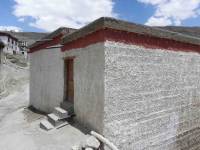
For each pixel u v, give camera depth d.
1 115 12.32
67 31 9.10
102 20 6.25
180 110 8.63
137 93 7.11
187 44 8.91
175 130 8.41
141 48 7.21
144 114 7.31
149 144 7.44
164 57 7.96
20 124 9.45
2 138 7.74
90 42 7.16
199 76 9.58
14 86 22.30
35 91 12.59
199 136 9.62
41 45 11.58
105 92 6.38
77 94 7.97
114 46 6.57
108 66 6.44
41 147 6.52
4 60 27.36
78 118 7.87
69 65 9.01
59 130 7.57
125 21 6.67
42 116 10.30
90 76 7.15
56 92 9.83
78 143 6.38
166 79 8.05
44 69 11.20
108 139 6.42
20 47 54.16
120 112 6.69
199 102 9.59
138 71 7.14
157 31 7.54
